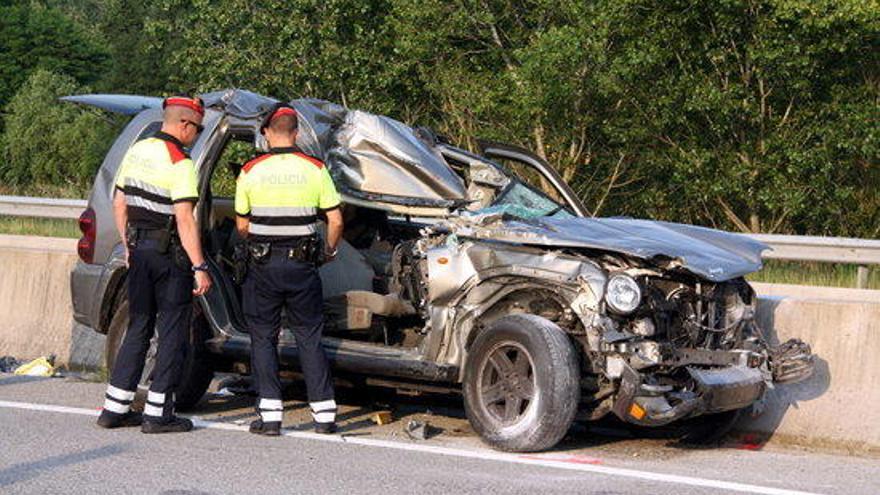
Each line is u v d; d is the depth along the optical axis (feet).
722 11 194.70
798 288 111.04
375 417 83.97
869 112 193.16
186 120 77.10
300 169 76.54
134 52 506.48
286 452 71.15
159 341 76.23
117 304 88.38
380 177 84.07
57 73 574.97
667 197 211.00
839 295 109.19
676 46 201.67
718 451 79.20
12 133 505.25
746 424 85.46
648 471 69.46
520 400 73.05
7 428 75.25
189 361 83.97
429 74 227.40
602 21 199.72
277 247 76.28
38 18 588.91
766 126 200.54
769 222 204.85
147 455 68.90
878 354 82.64
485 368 74.33
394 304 81.51
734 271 74.64
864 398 82.53
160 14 466.29
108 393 76.89
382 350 79.15
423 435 77.66
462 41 229.04
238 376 98.63
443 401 93.30
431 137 88.38
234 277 87.56
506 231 76.54
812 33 192.75
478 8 217.97
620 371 71.72
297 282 76.28
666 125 205.98
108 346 88.33
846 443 82.33
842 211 201.26
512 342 72.90
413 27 222.28
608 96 204.54
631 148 208.64
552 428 71.15
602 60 199.11
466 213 82.07
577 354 73.87
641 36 201.26
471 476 66.13
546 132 213.05
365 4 234.99
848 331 83.66
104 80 534.78
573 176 212.02
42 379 96.68
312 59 236.84
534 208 86.99
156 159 76.38
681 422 82.89
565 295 73.82
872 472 73.26
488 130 217.56
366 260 89.40
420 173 84.48
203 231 86.74
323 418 77.56
